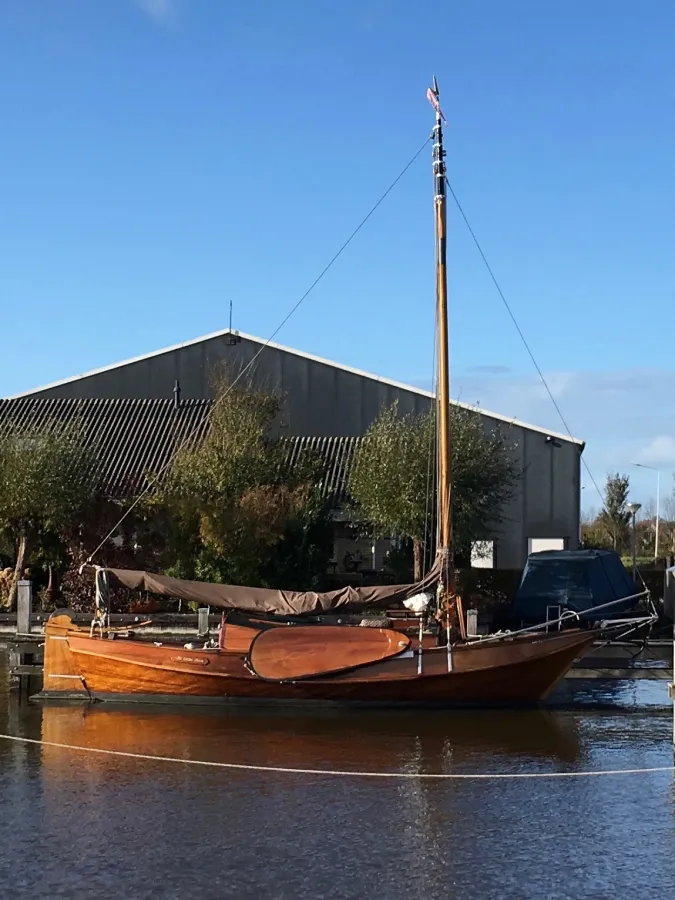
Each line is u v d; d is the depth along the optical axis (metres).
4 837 11.05
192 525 28.06
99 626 20.73
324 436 40.84
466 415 30.52
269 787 13.20
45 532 29.16
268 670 18.36
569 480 38.03
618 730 17.02
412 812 12.06
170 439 38.66
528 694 18.77
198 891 9.55
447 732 16.86
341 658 18.44
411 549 31.38
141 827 11.42
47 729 16.88
